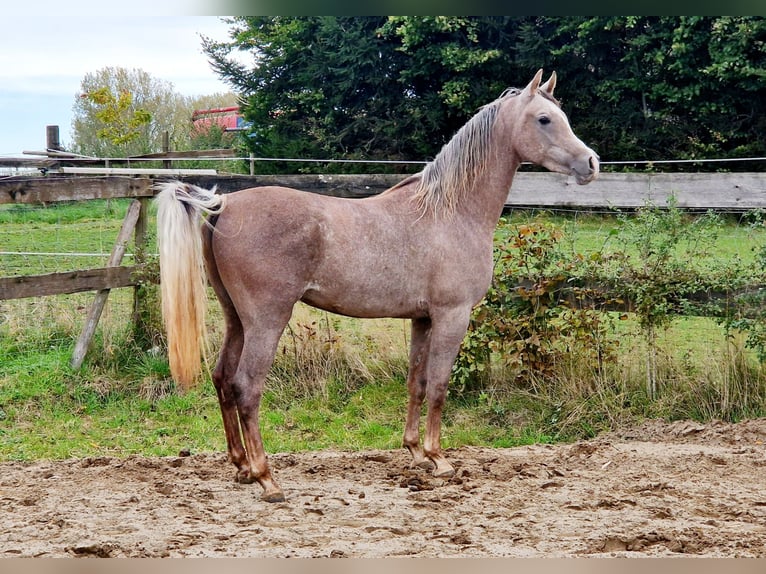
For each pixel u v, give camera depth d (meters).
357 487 5.40
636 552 4.20
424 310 5.51
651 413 7.27
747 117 18.84
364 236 5.16
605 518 4.70
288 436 7.12
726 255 8.34
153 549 4.09
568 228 9.02
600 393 7.37
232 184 9.16
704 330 8.51
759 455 6.15
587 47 19.08
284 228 4.87
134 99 27.83
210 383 7.84
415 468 5.86
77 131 27.48
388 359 8.06
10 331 8.38
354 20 19.69
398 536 4.42
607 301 7.52
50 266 10.64
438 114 19.58
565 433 7.17
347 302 5.22
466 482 5.54
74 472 5.64
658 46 18.73
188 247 4.74
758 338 7.22
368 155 20.55
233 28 21.38
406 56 19.95
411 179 5.56
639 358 7.66
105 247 12.07
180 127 27.58
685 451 6.33
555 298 7.70
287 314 4.95
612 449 6.41
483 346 7.63
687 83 18.73
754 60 17.81
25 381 7.64
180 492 5.20
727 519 4.75
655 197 8.06
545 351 7.59
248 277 4.84
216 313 8.81
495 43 19.73
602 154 19.97
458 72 19.47
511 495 5.18
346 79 20.14
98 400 7.58
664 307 7.29
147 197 8.31
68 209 15.82
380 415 7.48
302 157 20.81
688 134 19.36
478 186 5.59
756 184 7.79
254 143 21.34
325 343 7.96
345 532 4.45
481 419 7.43
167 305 4.70
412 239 5.34
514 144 5.63
